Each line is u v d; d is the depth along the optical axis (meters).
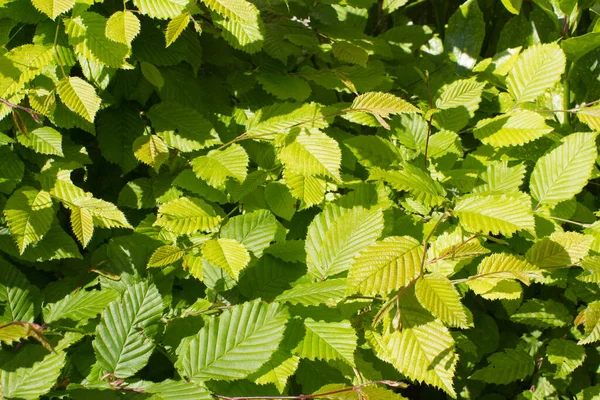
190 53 1.43
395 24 1.71
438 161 1.45
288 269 1.36
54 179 1.33
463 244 1.29
